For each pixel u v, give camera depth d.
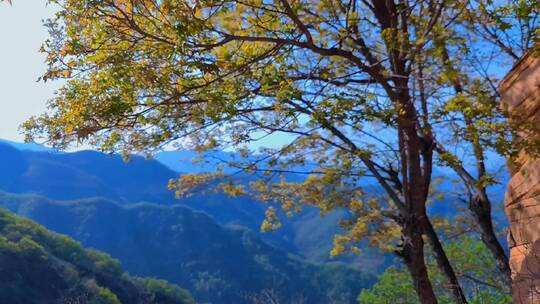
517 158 7.61
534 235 6.87
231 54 7.60
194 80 7.56
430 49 7.57
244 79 8.09
